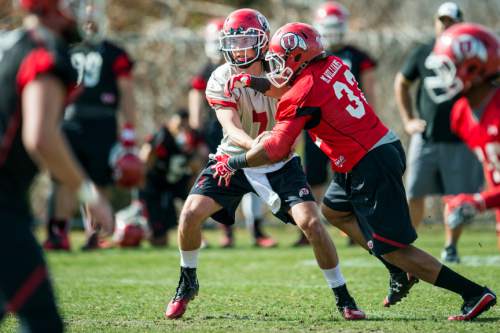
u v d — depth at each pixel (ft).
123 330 48.83
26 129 32.24
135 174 96.12
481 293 50.26
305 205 52.65
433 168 85.76
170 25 175.52
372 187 49.93
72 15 34.88
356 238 55.93
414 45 133.80
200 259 91.04
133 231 107.96
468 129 44.96
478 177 86.74
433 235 122.21
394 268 54.29
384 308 56.39
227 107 55.21
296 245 106.42
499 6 151.23
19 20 112.27
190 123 108.17
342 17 98.99
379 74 134.10
